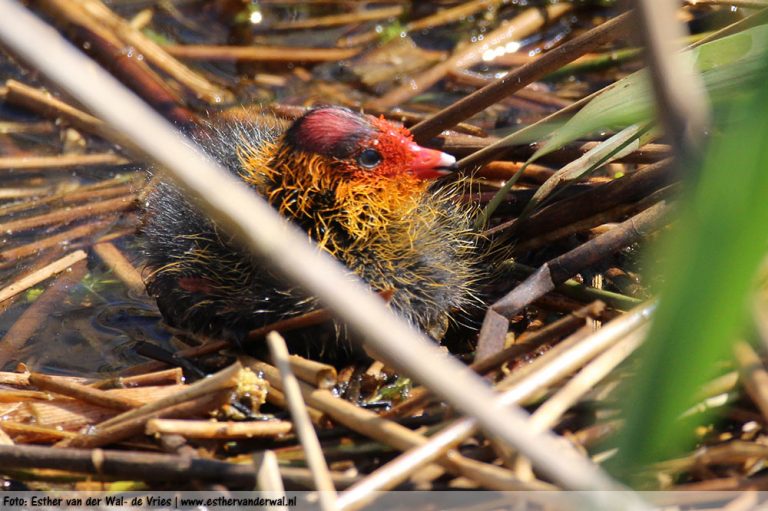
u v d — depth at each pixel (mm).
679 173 4090
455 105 9242
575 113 8531
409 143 8234
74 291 9055
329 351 7840
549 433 6254
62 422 7145
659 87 4020
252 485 6195
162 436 6539
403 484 6137
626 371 6613
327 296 4750
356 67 12344
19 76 12164
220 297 8070
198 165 4734
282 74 12328
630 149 8195
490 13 13102
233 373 6648
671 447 6039
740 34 7645
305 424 6039
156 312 8812
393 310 7820
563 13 12828
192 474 6254
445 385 4676
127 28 12383
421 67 12320
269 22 13117
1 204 10289
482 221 8758
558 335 7023
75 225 9969
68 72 4469
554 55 8789
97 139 11250
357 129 8062
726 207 3891
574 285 8125
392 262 8125
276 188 8203
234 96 11828
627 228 7848
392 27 12891
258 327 8031
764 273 6203
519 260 8836
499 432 4645
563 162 9195
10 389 7496
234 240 7738
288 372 6316
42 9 12414
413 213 8398
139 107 4629
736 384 6527
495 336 7574
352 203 8117
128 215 10062
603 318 7891
